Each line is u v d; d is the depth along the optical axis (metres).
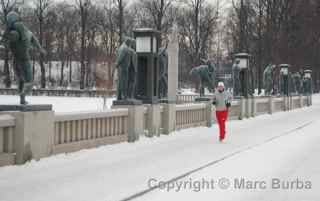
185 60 75.12
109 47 71.31
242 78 29.30
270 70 40.19
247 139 17.44
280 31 63.59
